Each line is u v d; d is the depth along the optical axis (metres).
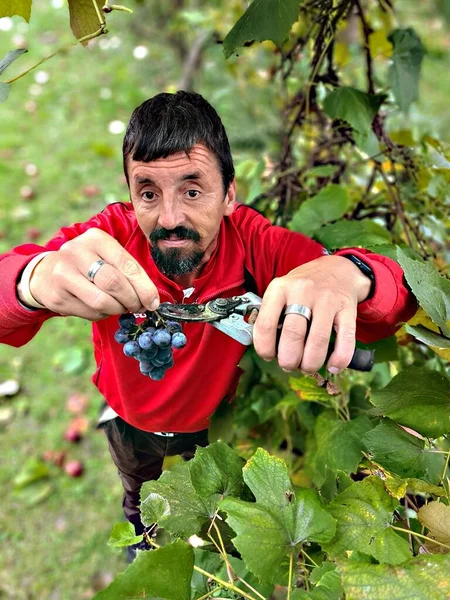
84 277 0.81
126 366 1.16
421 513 0.76
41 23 6.05
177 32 3.71
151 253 1.01
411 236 1.64
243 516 0.72
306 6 1.47
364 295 0.90
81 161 4.37
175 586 0.71
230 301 0.87
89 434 2.65
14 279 0.88
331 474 1.09
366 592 0.64
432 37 4.91
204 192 0.91
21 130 4.71
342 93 1.36
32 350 3.05
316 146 1.73
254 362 1.36
